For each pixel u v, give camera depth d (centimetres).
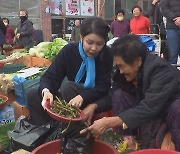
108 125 195
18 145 229
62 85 248
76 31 930
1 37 643
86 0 1295
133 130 243
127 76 219
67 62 253
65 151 212
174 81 201
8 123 273
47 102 221
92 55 237
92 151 216
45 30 1220
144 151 180
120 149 225
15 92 339
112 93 248
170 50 517
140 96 223
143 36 475
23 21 797
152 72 204
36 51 474
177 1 487
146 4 1502
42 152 206
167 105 212
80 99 229
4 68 415
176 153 178
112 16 1403
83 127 213
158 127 223
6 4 1130
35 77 344
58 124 235
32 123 257
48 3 1209
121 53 200
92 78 245
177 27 502
